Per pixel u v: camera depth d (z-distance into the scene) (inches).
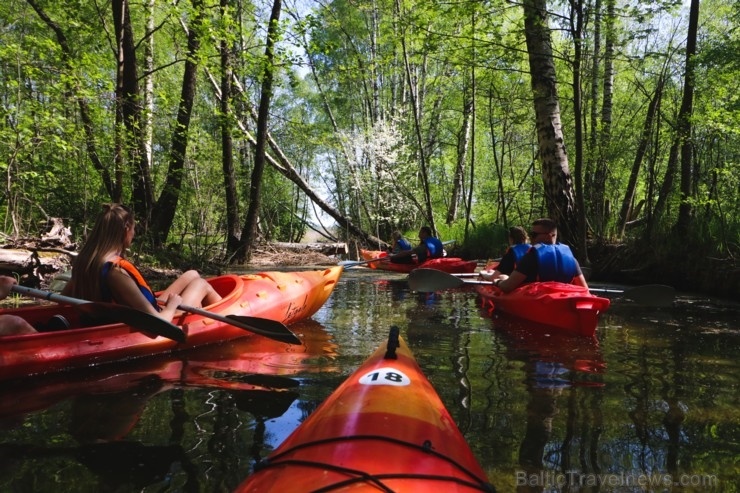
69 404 98.8
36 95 339.0
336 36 730.2
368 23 733.9
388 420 61.9
